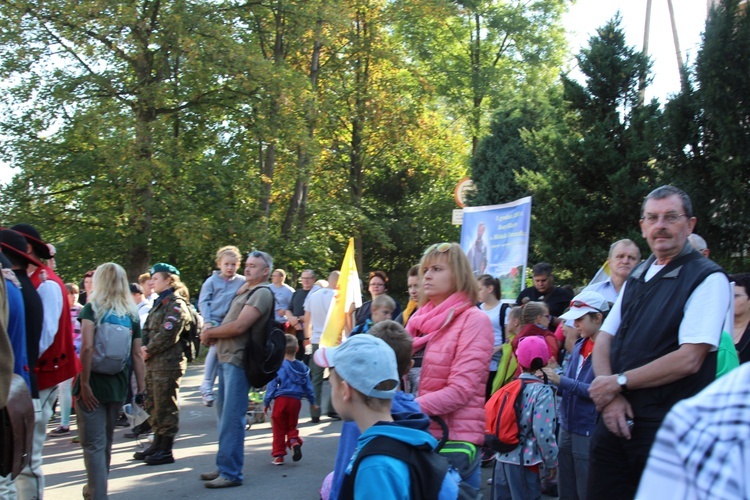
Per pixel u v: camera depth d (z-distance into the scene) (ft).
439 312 13.98
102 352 19.76
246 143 83.10
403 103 103.71
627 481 11.45
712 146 39.86
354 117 100.99
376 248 122.21
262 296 22.86
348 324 23.77
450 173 120.26
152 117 74.38
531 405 16.80
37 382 17.16
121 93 72.84
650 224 11.48
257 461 27.27
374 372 9.33
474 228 34.65
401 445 8.78
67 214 77.20
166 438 26.76
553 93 68.54
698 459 4.06
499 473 17.56
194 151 78.84
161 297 27.07
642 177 46.65
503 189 67.56
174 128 78.48
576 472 16.11
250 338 22.98
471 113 116.57
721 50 38.17
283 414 26.66
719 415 4.11
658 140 42.14
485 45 120.37
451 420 13.35
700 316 10.68
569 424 16.17
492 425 17.17
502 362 21.25
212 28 71.56
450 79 116.47
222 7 76.13
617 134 48.32
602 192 48.16
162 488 23.21
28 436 14.26
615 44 48.83
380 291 29.25
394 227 116.88
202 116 78.33
